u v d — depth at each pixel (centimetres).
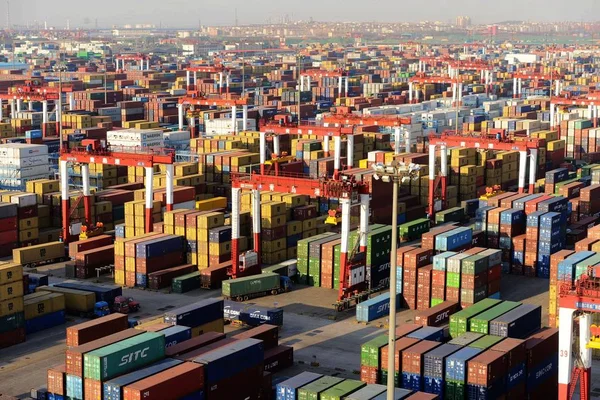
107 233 12912
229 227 11262
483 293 9594
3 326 8669
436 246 10406
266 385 7219
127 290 10650
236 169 15162
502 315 7781
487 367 6512
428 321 8688
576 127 19788
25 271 11475
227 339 7394
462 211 14038
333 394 6222
